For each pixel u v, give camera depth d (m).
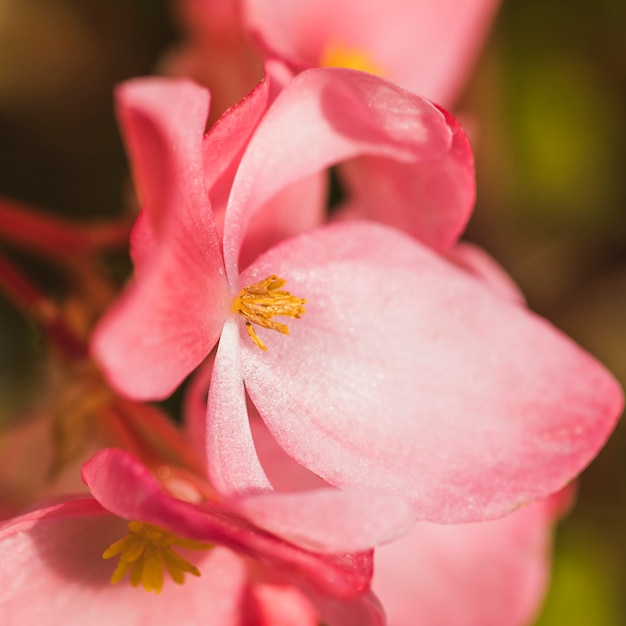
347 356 0.14
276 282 0.14
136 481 0.13
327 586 0.13
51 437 0.15
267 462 0.14
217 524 0.13
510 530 0.16
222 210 0.14
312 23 0.16
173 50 0.17
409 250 0.14
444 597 0.16
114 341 0.13
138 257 0.13
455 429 0.14
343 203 0.17
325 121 0.14
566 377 0.14
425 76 0.17
